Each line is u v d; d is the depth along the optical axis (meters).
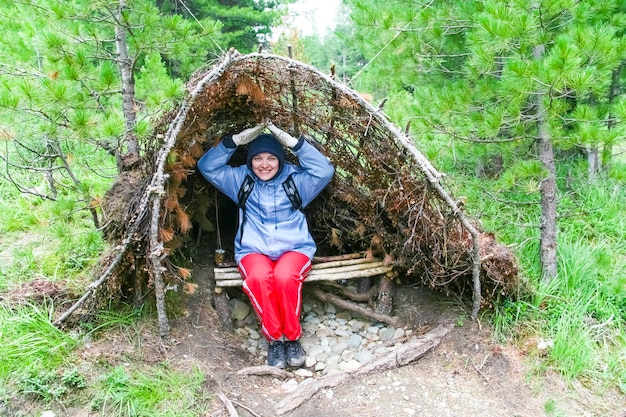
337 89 2.99
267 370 2.98
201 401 2.59
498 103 3.65
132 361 2.74
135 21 3.32
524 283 3.26
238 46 10.17
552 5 2.96
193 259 3.61
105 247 3.59
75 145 5.14
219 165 3.25
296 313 3.10
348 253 3.86
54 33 3.10
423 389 2.82
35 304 3.05
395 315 3.55
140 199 2.96
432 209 3.08
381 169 3.17
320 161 3.23
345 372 2.92
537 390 2.76
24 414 2.37
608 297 3.41
